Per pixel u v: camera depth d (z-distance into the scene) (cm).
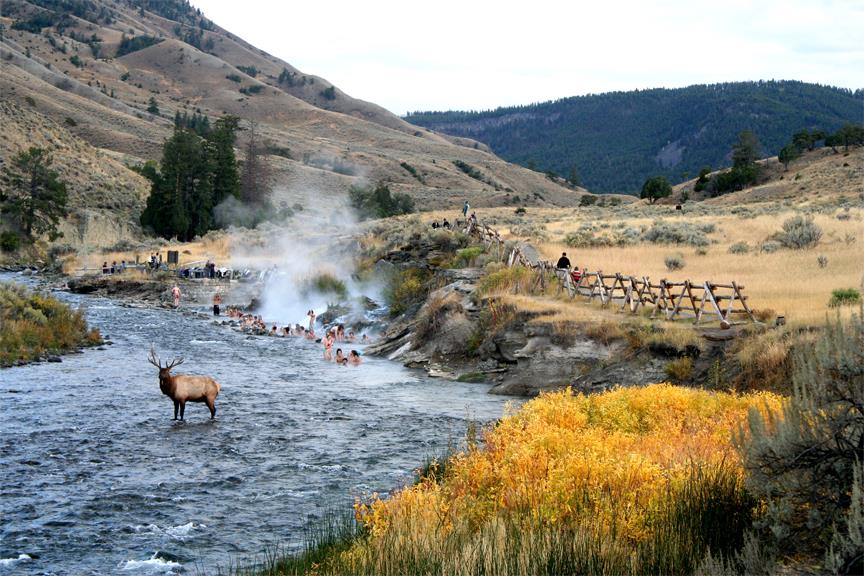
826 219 6019
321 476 1562
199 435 1909
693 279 3562
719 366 2323
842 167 13588
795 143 17800
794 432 862
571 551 811
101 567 1092
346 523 1201
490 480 1132
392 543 890
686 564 805
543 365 2666
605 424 1531
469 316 3331
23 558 1117
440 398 2523
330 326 4562
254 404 2352
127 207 11906
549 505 960
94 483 1489
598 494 968
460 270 4241
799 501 860
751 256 4375
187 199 11175
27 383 2534
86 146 13575
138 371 2884
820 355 885
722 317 2494
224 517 1308
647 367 2458
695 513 901
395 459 1705
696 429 1409
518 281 3494
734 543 848
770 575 753
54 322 3606
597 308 2988
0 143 11106
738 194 13425
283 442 1855
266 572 1017
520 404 2397
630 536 888
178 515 1316
